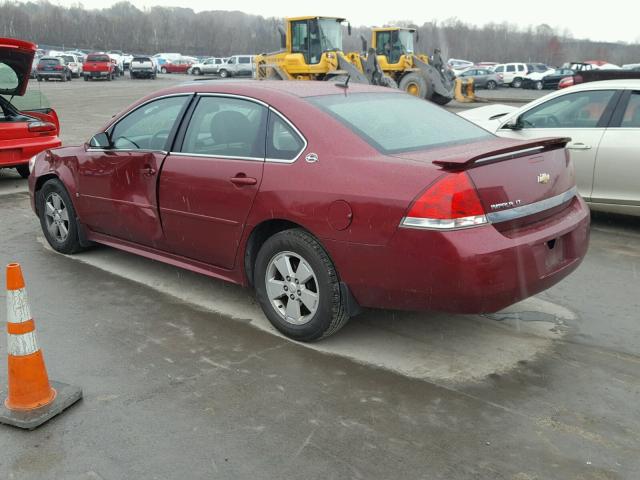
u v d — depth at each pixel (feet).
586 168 21.79
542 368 12.10
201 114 14.66
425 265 10.85
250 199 13.06
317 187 12.01
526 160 11.75
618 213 23.08
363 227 11.39
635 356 12.67
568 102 22.53
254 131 13.46
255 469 9.03
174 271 17.49
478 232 10.70
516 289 11.07
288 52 73.56
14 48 26.76
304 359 12.38
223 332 13.60
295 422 10.21
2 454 9.34
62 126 51.21
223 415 10.40
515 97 98.78
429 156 11.77
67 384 10.98
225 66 171.73
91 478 8.82
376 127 12.85
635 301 15.65
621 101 21.35
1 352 12.56
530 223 11.60
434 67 82.02
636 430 10.08
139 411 10.49
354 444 9.63
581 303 15.49
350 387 11.33
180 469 9.02
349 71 70.38
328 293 12.14
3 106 29.91
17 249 19.44
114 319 14.25
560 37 309.01
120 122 16.66
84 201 17.39
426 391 11.21
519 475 8.95
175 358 12.40
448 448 9.55
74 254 18.89
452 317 14.48
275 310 13.28
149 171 15.24
